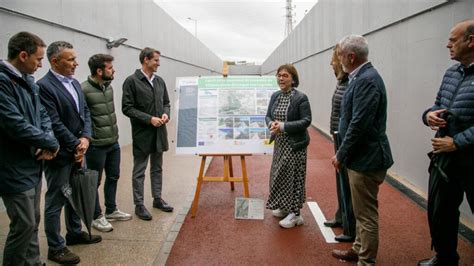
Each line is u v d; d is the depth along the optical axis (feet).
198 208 14.60
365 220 9.09
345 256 10.32
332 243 11.44
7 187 7.72
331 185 17.92
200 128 14.32
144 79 13.15
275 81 14.89
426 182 15.15
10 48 7.79
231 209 14.49
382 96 8.61
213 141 14.12
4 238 11.33
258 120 14.33
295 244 11.41
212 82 14.96
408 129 16.65
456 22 12.84
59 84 9.95
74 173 10.17
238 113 14.40
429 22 14.65
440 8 13.83
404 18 16.67
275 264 10.21
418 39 15.57
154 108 13.21
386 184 17.33
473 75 8.11
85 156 11.72
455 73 8.63
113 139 12.09
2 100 7.39
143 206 13.39
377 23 20.03
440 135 8.64
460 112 8.11
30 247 8.62
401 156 17.47
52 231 9.88
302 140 12.18
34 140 7.74
